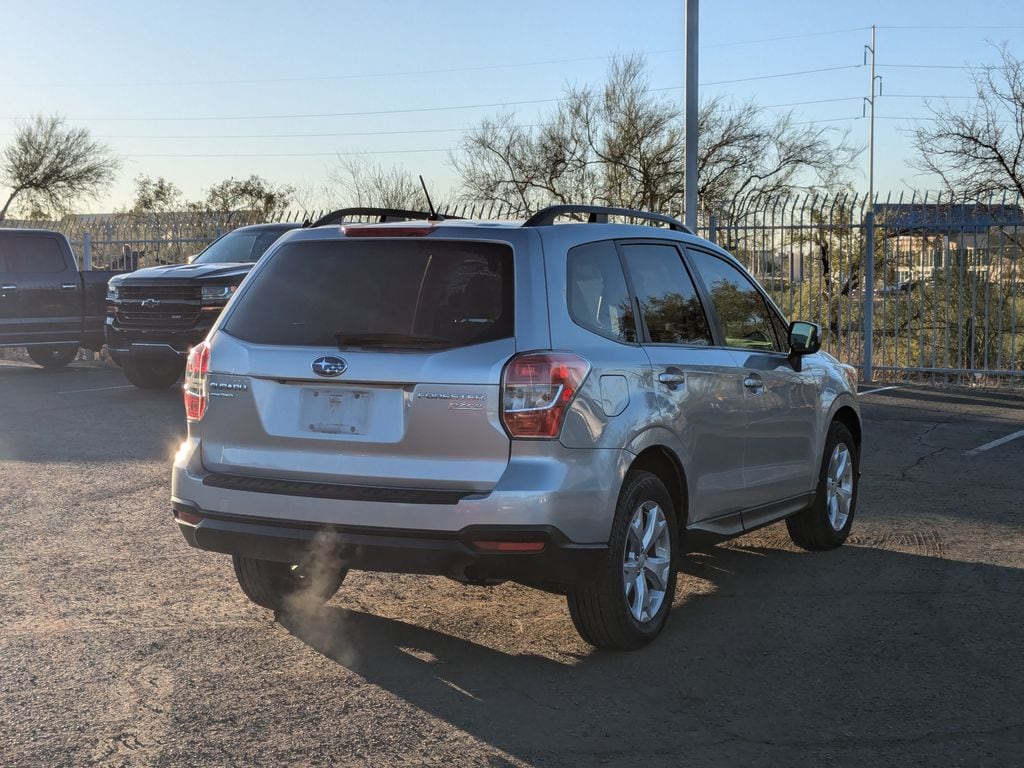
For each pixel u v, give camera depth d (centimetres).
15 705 411
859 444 713
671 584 493
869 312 1661
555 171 4016
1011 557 647
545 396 418
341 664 460
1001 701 423
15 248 1572
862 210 1653
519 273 439
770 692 432
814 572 616
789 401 603
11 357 2064
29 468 889
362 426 433
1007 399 1465
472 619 525
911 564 633
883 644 491
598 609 455
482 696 425
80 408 1252
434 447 422
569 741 383
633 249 511
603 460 436
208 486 453
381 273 454
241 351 458
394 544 418
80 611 529
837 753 375
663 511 484
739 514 559
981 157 1986
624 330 478
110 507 753
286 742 380
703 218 1742
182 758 367
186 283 1278
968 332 1653
